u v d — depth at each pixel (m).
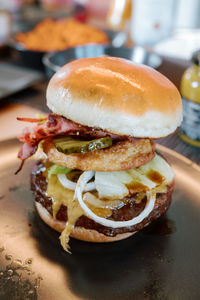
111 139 0.26
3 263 0.26
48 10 1.24
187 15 1.05
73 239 0.29
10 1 1.13
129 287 0.25
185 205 0.34
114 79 0.25
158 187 0.28
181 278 0.26
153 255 0.28
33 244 0.28
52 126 0.27
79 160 0.26
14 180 0.35
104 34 0.80
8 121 0.48
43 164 0.31
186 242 0.30
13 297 0.24
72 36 0.74
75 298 0.24
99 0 1.20
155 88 0.26
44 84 0.62
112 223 0.26
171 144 0.45
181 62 0.72
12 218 0.31
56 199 0.27
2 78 0.58
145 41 0.85
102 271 0.26
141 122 0.25
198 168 0.38
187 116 0.43
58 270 0.26
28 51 0.65
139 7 0.83
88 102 0.24
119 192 0.27
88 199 0.27
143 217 0.27
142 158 0.27
